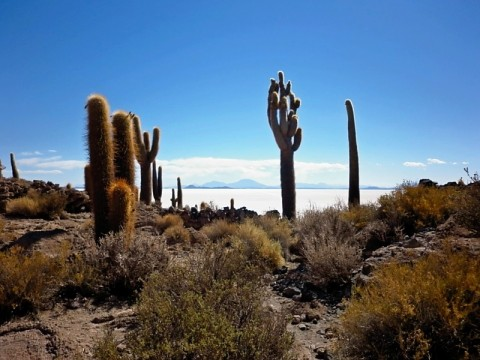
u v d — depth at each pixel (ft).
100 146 32.73
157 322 11.30
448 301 12.41
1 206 50.75
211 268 17.21
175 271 16.34
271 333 11.75
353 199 57.62
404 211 29.32
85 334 16.15
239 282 14.61
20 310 18.83
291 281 24.50
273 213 55.42
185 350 10.15
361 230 30.66
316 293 21.86
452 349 11.83
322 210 35.17
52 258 23.29
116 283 21.74
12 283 18.97
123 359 10.61
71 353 14.39
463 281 12.50
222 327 10.59
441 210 28.35
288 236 37.88
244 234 34.96
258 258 26.43
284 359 11.32
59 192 55.52
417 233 26.27
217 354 10.05
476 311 12.07
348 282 21.97
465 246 19.25
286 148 58.59
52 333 16.11
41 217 48.62
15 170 99.09
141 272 22.04
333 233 28.58
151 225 46.44
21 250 24.81
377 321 12.75
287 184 58.85
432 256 15.48
